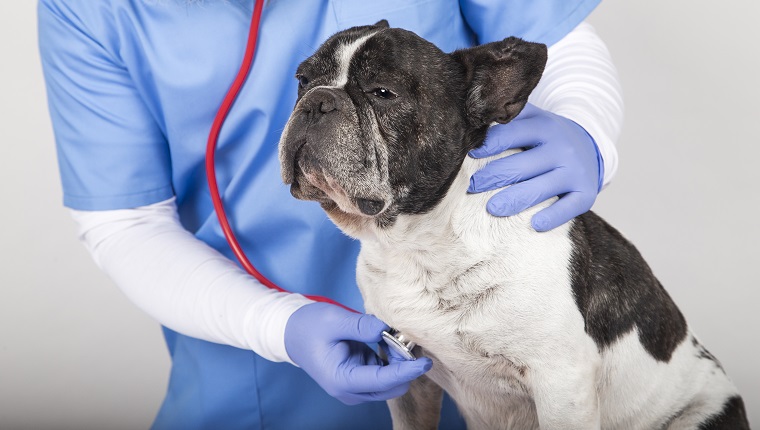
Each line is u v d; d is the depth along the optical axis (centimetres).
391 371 197
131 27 232
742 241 347
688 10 343
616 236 229
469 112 197
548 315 195
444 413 264
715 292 351
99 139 238
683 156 351
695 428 231
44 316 379
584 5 246
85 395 378
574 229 210
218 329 223
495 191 201
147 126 241
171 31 231
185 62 232
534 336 196
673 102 350
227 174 245
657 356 228
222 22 232
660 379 229
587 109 234
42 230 379
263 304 220
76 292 380
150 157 243
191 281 228
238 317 219
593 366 200
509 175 201
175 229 245
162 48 231
